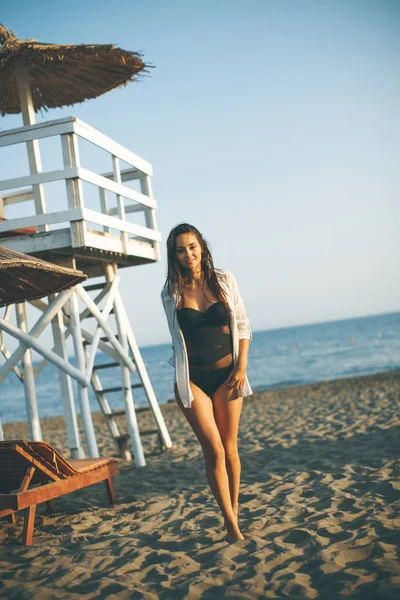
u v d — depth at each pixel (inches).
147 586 123.1
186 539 156.6
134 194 301.4
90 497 228.5
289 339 4426.7
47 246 252.5
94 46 255.9
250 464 266.5
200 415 136.2
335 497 182.9
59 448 438.0
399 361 1467.8
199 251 141.0
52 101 303.0
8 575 138.8
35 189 256.5
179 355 138.2
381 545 130.9
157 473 269.7
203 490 222.2
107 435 520.7
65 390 261.6
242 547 140.1
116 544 158.7
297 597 108.7
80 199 248.2
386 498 175.6
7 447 175.6
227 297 140.8
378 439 291.7
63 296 259.3
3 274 218.2
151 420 642.8
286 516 168.4
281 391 847.1
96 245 258.7
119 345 295.3
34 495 171.2
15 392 2420.0
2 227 254.5
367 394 598.9
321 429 361.1
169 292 141.3
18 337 247.4
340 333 4239.7
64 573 135.3
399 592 105.9
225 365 140.9
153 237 319.9
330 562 124.7
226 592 114.0
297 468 243.8
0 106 305.0
